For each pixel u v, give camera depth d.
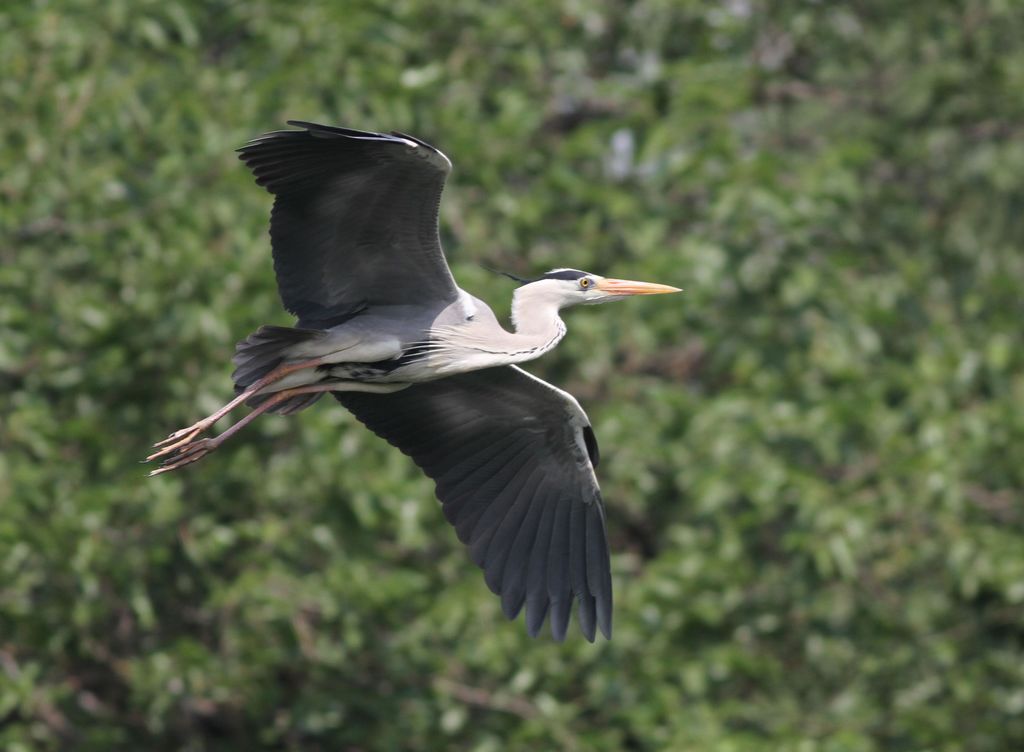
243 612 12.46
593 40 15.13
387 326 8.19
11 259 12.79
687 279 13.41
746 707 12.55
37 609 12.27
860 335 13.52
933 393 13.32
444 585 13.16
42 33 12.77
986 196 15.53
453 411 8.99
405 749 12.81
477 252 13.43
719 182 13.55
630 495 13.41
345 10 13.54
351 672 12.81
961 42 15.47
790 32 15.20
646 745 12.80
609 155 14.32
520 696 12.85
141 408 12.84
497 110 14.49
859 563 13.32
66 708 12.91
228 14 13.78
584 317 13.56
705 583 12.85
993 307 14.54
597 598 9.00
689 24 15.14
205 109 13.05
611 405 13.45
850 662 13.25
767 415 12.99
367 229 7.95
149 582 12.94
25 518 11.94
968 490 13.55
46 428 12.25
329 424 12.43
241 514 12.78
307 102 13.01
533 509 9.08
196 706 13.25
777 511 12.99
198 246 12.52
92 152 12.95
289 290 8.06
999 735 13.16
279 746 13.92
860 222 14.98
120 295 12.79
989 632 13.84
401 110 13.16
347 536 12.68
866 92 15.77
